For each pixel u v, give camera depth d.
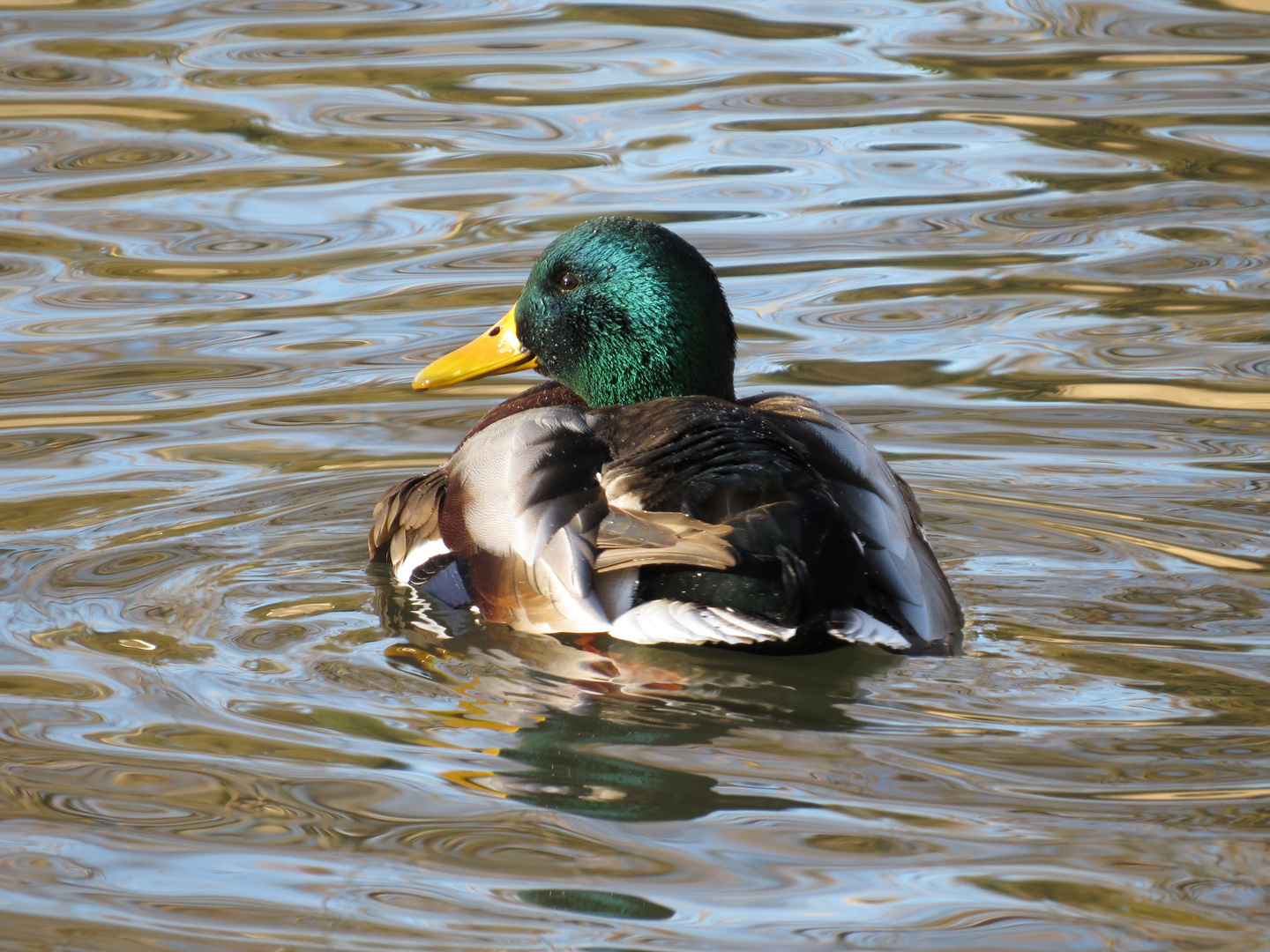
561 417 9.29
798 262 16.23
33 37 22.33
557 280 10.72
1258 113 19.70
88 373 13.88
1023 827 7.04
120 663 8.77
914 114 19.94
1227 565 10.10
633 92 20.66
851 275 15.95
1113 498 11.33
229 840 7.05
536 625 8.58
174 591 9.83
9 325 14.80
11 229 16.83
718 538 8.07
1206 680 8.45
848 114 19.97
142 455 12.30
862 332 14.71
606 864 6.84
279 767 7.65
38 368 13.91
